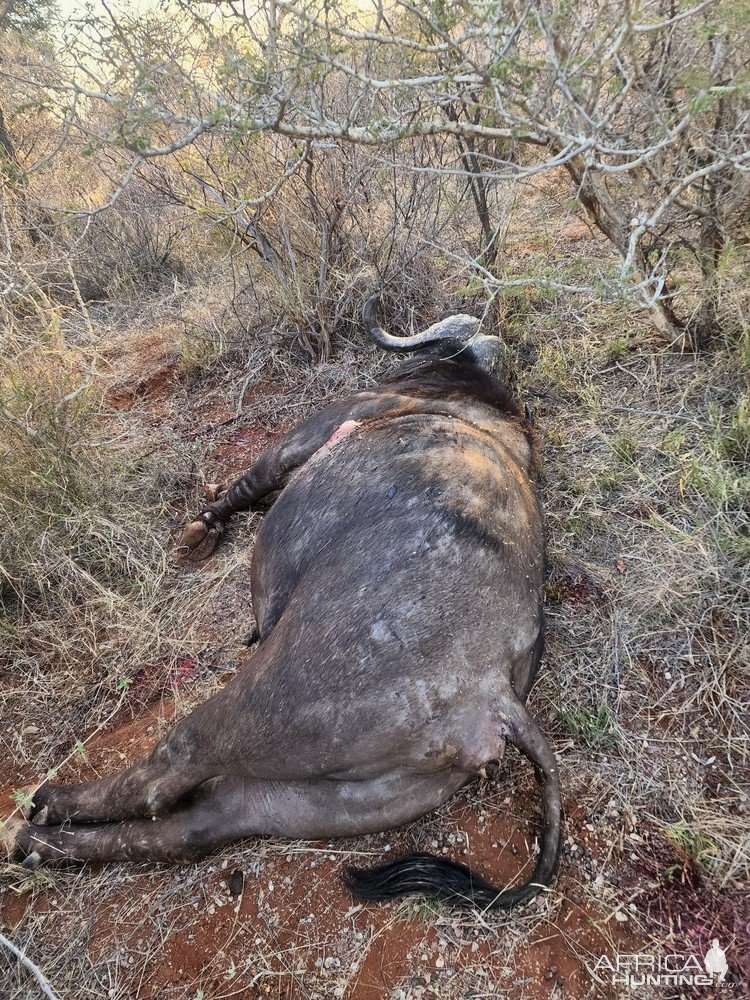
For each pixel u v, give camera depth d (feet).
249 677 7.38
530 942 6.82
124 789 7.82
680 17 6.73
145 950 7.11
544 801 6.97
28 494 11.40
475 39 7.92
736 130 9.83
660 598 9.49
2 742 9.22
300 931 7.08
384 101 9.70
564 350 14.26
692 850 7.25
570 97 7.19
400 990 6.57
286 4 6.39
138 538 11.82
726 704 8.46
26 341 11.66
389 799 7.13
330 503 8.52
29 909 7.57
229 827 7.61
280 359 15.99
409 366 12.16
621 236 11.53
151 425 15.03
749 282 11.57
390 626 6.98
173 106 11.34
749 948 6.59
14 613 10.76
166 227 19.80
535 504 9.14
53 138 15.72
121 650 10.18
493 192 16.06
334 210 14.61
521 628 7.50
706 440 11.46
